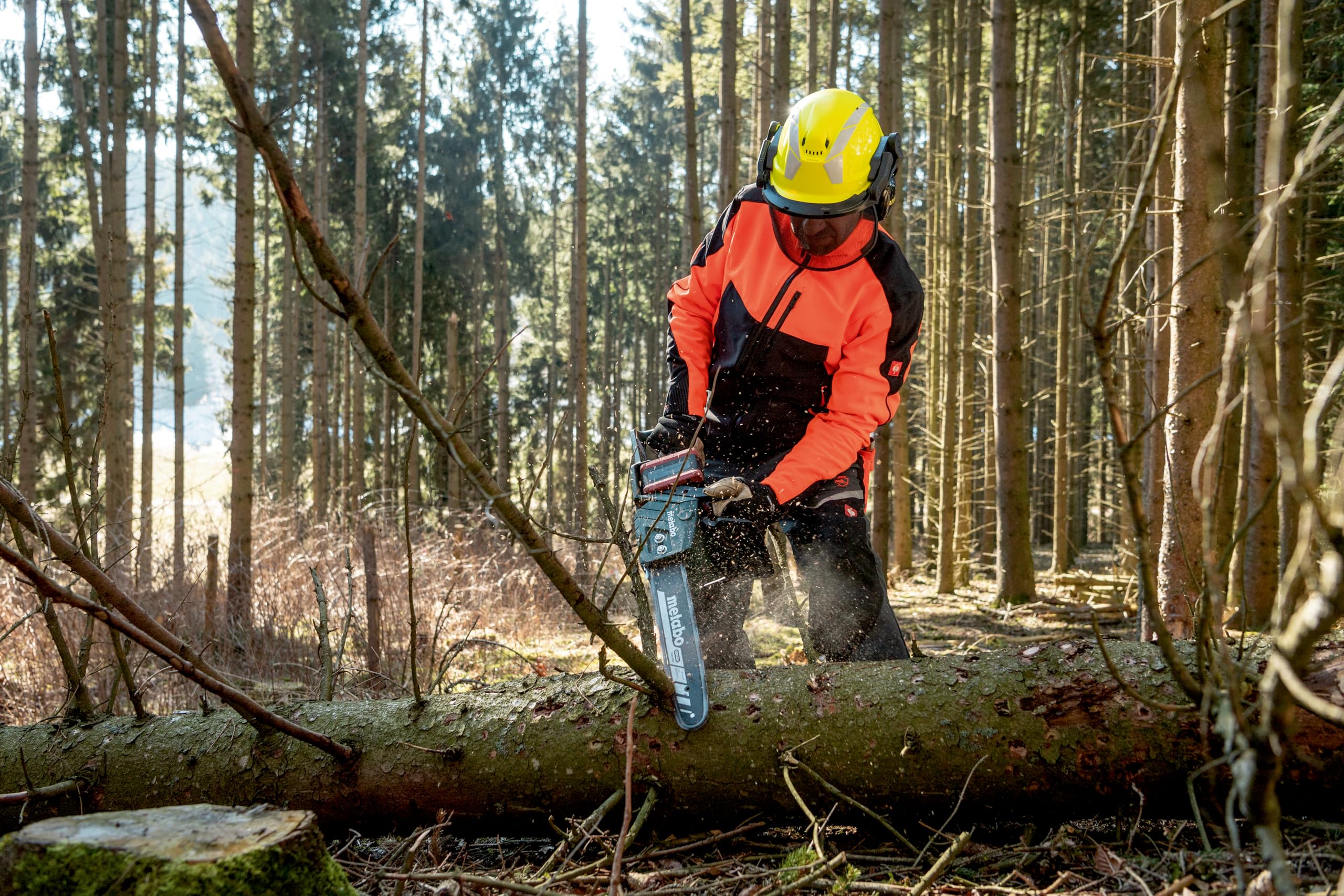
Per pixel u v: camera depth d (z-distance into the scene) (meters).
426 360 20.95
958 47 10.81
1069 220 7.43
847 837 2.28
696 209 8.11
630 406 26.39
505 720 2.31
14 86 15.21
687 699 2.24
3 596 5.39
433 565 7.87
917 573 11.73
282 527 8.89
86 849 1.49
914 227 16.94
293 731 2.23
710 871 2.07
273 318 24.56
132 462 10.24
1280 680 1.12
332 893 1.60
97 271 16.25
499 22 25.12
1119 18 9.56
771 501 2.69
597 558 7.50
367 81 19.05
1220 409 1.14
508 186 26.11
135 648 4.82
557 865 2.14
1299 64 5.12
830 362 2.89
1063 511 10.63
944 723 2.12
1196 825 2.12
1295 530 5.43
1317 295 6.93
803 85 13.12
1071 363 14.10
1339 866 1.76
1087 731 2.05
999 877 1.99
